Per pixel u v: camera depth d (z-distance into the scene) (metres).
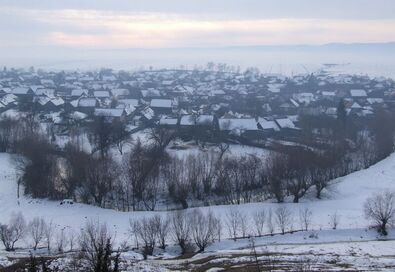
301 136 172.38
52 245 83.94
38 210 105.31
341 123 182.50
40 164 126.31
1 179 129.25
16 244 84.50
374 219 92.38
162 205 116.25
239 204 108.25
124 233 89.75
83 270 59.03
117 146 155.38
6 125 161.12
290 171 120.56
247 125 177.12
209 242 85.19
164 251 82.31
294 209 102.62
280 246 82.06
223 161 131.12
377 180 126.50
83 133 173.50
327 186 117.44
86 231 86.19
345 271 65.38
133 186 118.31
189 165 124.44
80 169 121.38
